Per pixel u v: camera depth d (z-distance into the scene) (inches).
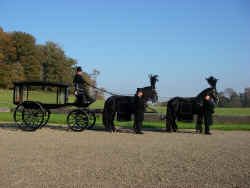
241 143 370.6
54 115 741.9
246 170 226.1
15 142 354.3
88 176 204.7
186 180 197.9
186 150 312.7
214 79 489.7
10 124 576.7
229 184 190.1
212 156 280.4
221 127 569.3
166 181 195.0
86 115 475.2
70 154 282.0
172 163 248.2
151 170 223.1
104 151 300.0
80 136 419.8
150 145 343.9
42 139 383.2
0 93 1701.5
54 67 2942.9
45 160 254.1
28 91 496.4
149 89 482.0
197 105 479.8
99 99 1224.2
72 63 3024.1
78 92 481.7
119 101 480.4
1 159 256.8
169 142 371.9
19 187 179.6
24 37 2699.3
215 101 483.5
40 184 185.6
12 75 2469.2
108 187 180.9
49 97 499.2
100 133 461.7
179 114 494.3
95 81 2373.3
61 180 194.5
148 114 656.4
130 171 219.5
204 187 183.6
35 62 2738.7
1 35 2586.1
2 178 198.5
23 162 245.8
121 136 427.5
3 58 2519.7
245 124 643.5
